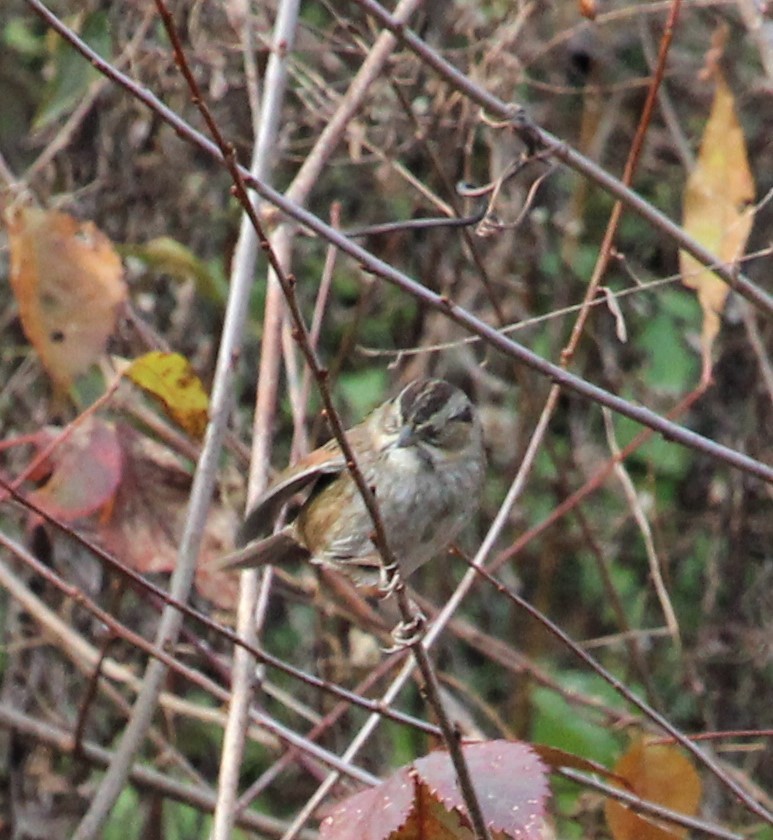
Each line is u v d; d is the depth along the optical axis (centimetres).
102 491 754
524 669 1052
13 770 1093
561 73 1159
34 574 1076
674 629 955
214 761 1170
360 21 1132
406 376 1191
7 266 1112
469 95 772
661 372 1222
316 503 918
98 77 1020
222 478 1007
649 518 1210
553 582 1273
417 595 1098
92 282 752
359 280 1212
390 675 1119
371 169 1163
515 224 769
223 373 782
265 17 1045
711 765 709
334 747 1123
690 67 1170
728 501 1222
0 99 1178
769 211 1188
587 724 990
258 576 870
